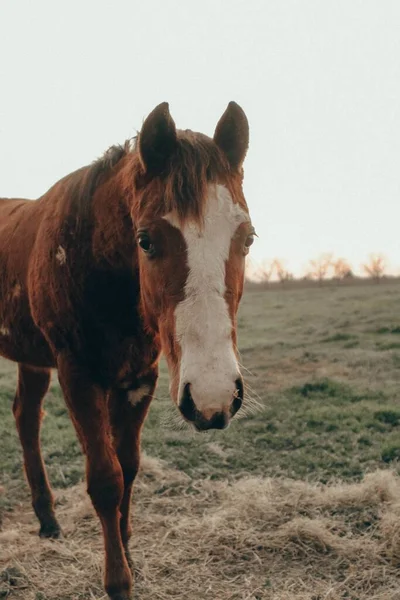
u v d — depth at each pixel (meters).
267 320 15.76
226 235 2.28
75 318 2.97
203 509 4.05
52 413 6.83
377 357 9.14
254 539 3.50
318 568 3.24
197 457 5.11
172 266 2.27
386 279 38.22
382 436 5.45
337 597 2.93
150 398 3.21
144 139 2.43
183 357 2.20
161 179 2.41
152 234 2.33
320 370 8.59
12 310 3.54
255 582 3.11
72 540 3.66
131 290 2.91
